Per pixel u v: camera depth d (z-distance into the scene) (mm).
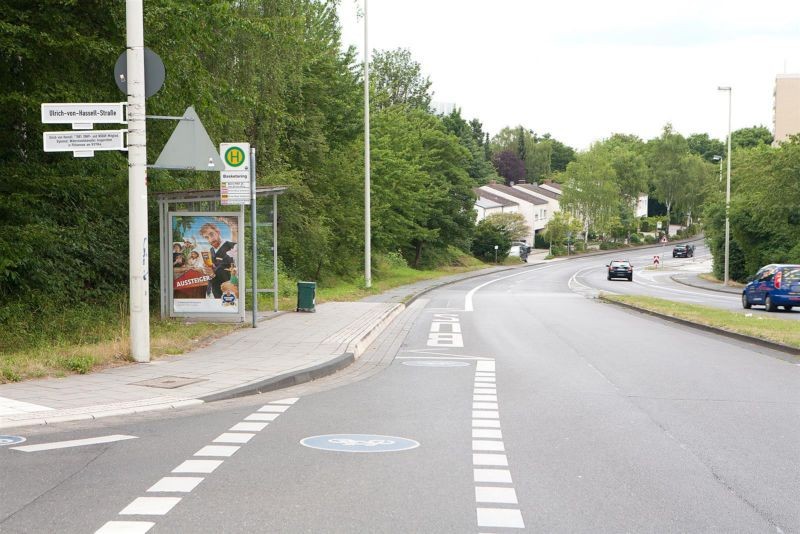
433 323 23562
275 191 22328
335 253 46969
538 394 10914
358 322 20438
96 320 17406
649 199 169250
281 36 25531
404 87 103750
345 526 5230
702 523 5402
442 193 69750
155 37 16328
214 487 6148
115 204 19047
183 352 14086
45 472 6551
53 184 16172
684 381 12195
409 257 76000
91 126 12547
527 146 187250
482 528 5223
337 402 10125
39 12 15195
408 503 5773
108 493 5953
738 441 8047
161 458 7062
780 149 53656
